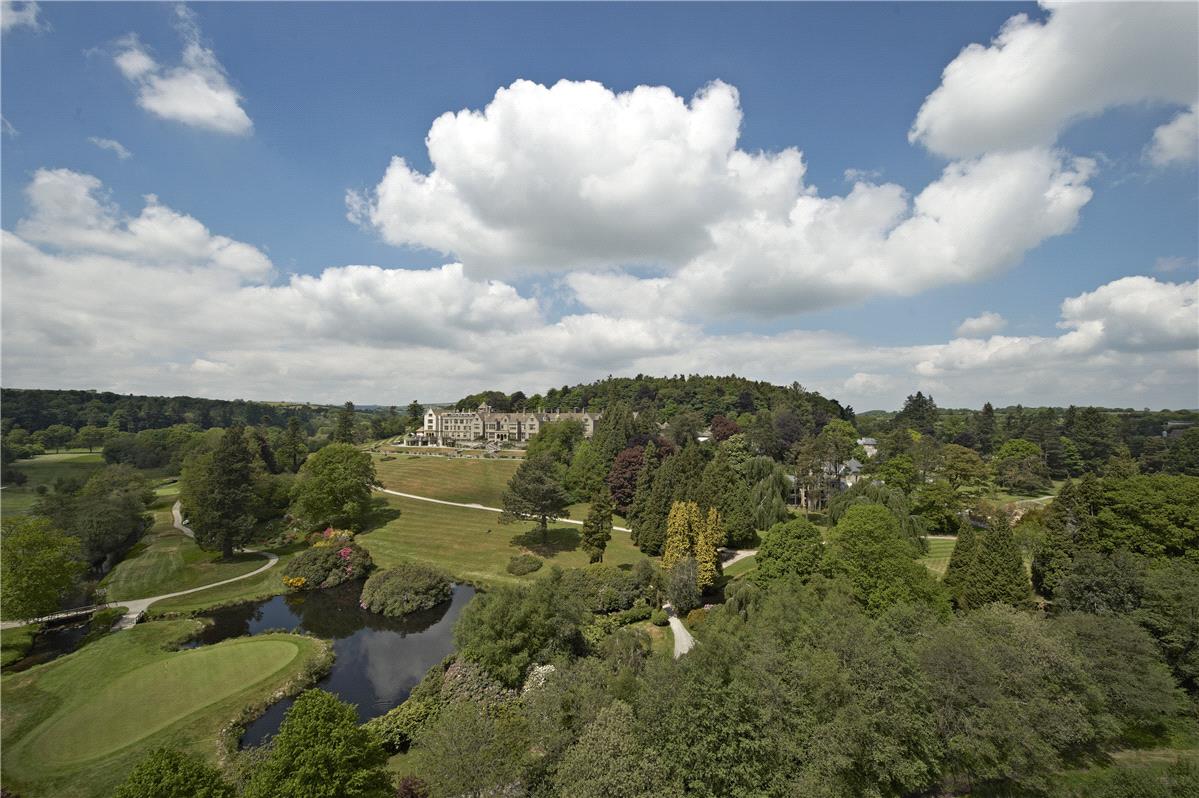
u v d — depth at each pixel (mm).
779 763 24469
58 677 39781
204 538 69312
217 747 31562
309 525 83500
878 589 42219
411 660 45750
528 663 37188
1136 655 32656
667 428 143375
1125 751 32000
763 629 32719
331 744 20922
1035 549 50719
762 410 166125
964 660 28062
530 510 76125
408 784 25703
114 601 57438
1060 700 29828
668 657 28156
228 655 43031
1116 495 49156
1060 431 147125
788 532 49844
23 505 71000
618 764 22766
